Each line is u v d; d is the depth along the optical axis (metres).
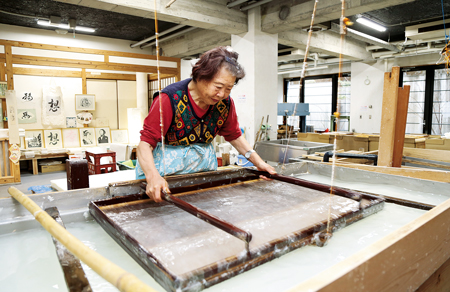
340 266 0.57
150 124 1.35
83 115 7.20
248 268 0.82
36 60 5.51
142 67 6.58
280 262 0.87
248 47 5.70
